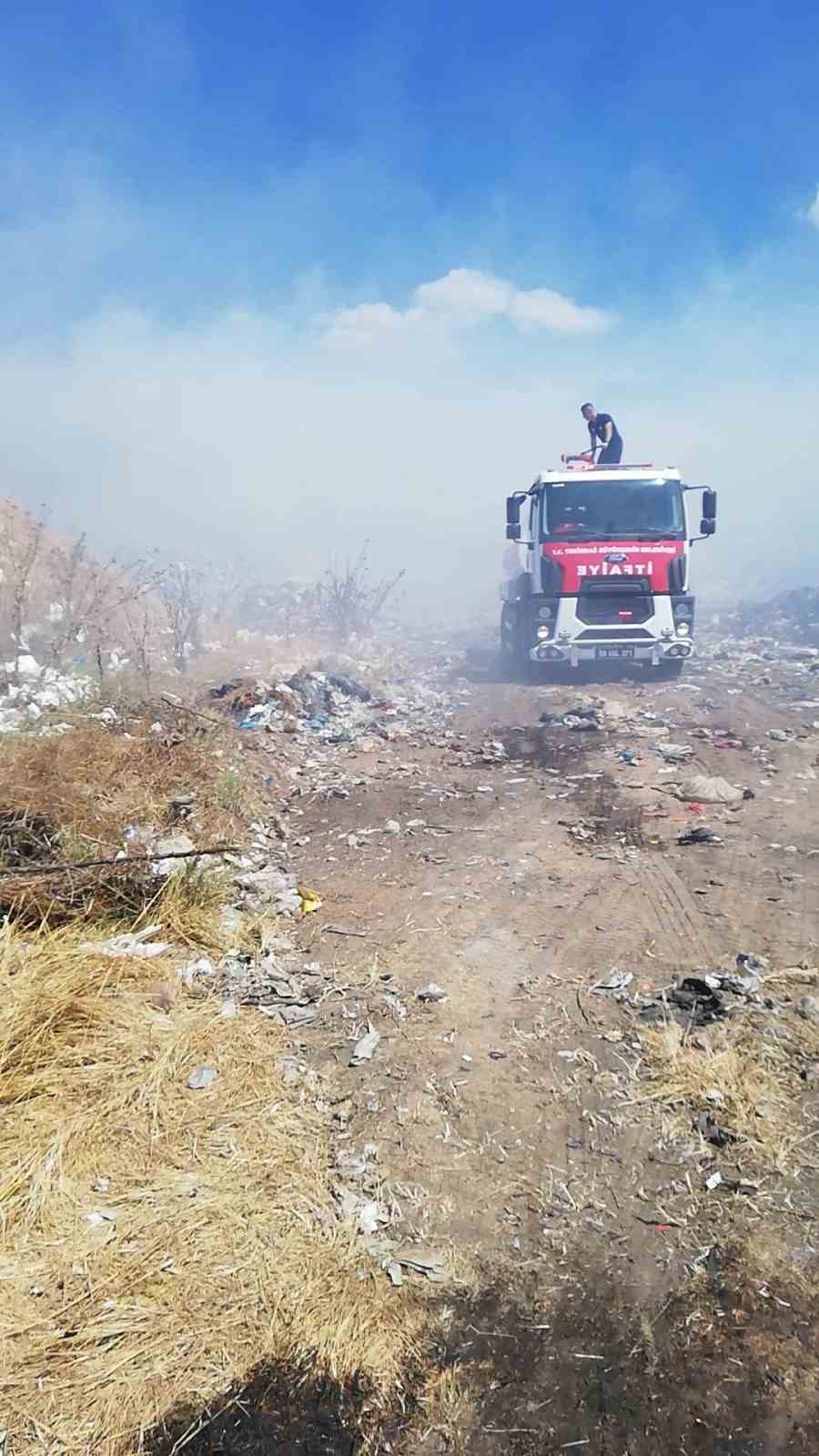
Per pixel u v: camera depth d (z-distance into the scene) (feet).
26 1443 7.81
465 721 36.50
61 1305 9.12
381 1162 11.40
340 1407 8.30
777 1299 9.39
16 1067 12.23
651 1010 14.43
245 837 22.34
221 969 15.69
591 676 46.39
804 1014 14.11
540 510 44.14
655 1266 9.86
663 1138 11.70
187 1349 8.75
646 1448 7.99
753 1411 8.28
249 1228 10.21
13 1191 10.41
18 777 20.25
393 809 25.36
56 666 35.32
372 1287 9.59
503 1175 11.19
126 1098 12.04
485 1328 9.16
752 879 19.54
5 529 44.39
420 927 17.83
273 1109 12.17
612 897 19.02
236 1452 7.84
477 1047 13.74
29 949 14.73
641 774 27.89
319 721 34.42
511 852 21.88
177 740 26.43
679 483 43.52
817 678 43.21
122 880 17.38
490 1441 8.06
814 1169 11.05
